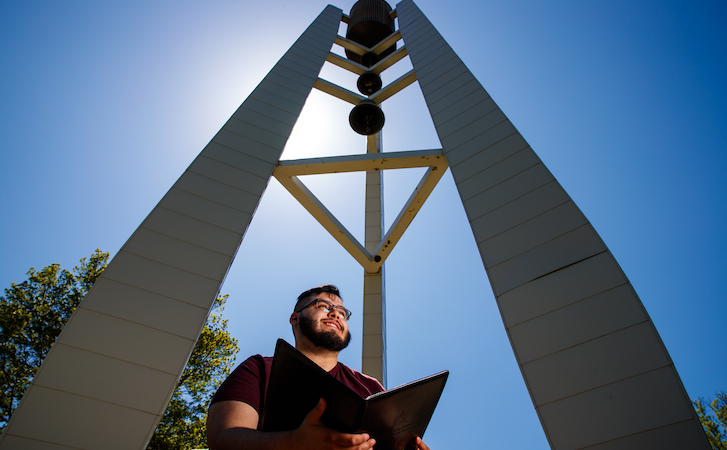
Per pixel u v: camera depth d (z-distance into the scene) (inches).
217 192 325.7
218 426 90.4
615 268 242.4
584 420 198.2
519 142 344.8
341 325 133.5
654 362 202.1
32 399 199.3
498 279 270.5
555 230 276.8
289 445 76.3
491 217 305.9
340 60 627.8
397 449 108.3
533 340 234.2
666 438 180.7
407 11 669.3
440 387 107.6
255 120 406.0
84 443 192.2
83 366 214.4
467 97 416.2
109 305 239.8
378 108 445.7
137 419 203.9
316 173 391.5
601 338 219.5
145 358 224.8
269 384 89.0
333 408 85.7
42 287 666.8
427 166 395.5
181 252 277.9
